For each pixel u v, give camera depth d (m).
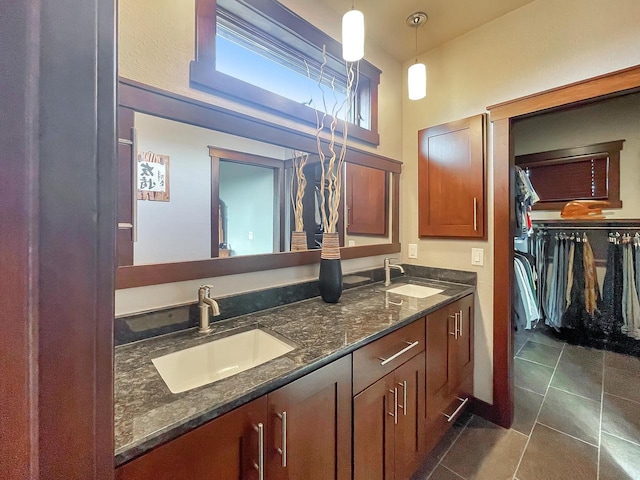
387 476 1.31
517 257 3.01
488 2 1.79
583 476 1.53
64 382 0.34
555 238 3.32
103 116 0.37
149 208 1.18
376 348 1.24
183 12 1.26
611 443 1.75
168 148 1.23
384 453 1.30
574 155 3.36
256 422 0.84
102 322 0.37
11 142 0.30
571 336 3.28
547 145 3.55
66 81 0.33
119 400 0.77
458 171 2.12
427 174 2.29
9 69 0.30
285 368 0.94
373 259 2.25
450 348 1.80
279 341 1.19
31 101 0.31
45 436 0.33
